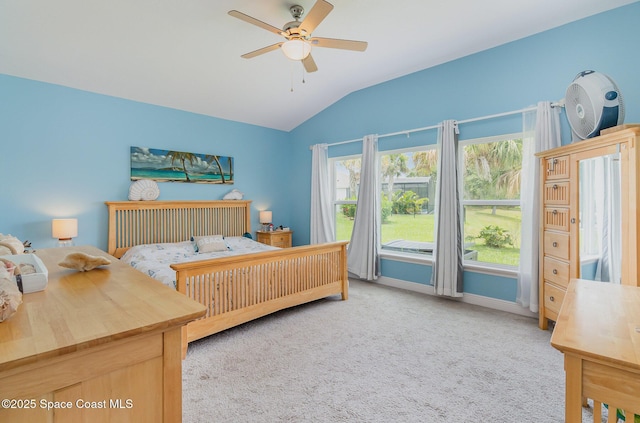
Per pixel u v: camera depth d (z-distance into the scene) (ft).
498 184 11.26
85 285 3.93
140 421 2.76
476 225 11.82
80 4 7.82
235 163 16.15
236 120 16.11
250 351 7.78
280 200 18.11
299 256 10.48
